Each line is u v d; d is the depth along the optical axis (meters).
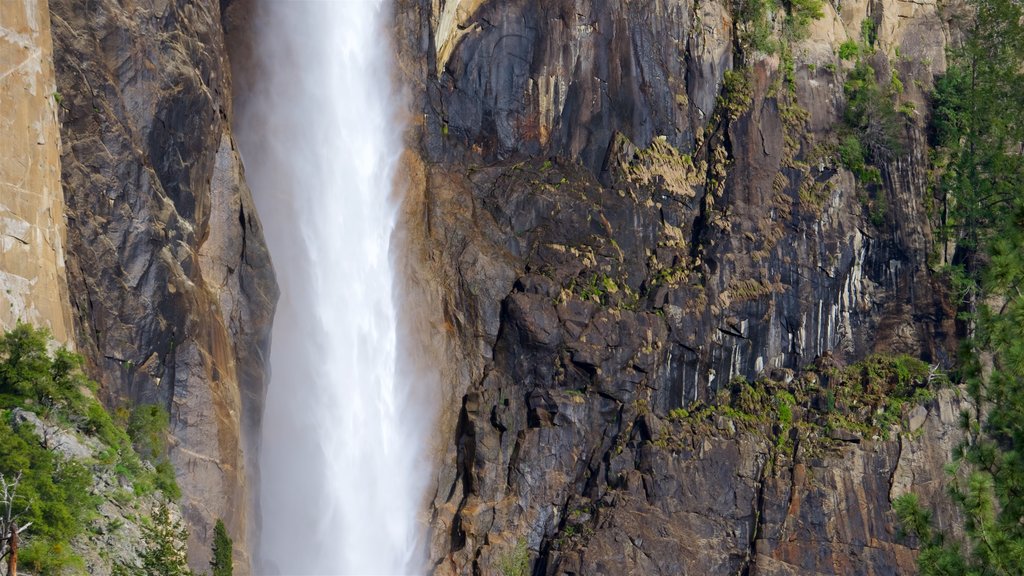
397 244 139.00
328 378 132.00
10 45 100.06
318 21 136.75
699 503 138.75
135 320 106.00
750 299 146.50
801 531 140.38
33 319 97.62
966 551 75.56
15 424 91.25
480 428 136.62
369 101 139.25
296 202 132.62
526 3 147.25
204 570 105.94
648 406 141.00
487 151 145.12
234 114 130.00
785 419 144.88
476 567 132.88
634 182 147.12
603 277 143.12
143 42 110.38
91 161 105.25
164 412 105.44
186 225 111.88
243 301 118.25
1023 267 72.94
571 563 133.00
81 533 89.31
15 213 97.94
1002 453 71.88
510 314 139.38
